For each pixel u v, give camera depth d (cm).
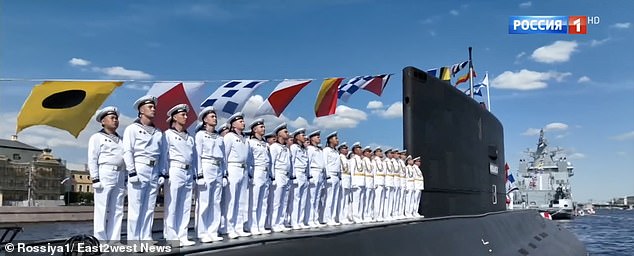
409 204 1141
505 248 1252
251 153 779
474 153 1295
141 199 584
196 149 660
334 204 988
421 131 1073
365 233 741
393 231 809
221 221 741
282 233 734
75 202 2962
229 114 819
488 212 1410
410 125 1054
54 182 3025
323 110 1009
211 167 672
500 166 1584
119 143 580
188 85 700
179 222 625
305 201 902
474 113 1305
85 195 3003
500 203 1580
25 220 2241
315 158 930
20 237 1048
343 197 1022
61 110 564
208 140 673
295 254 589
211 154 674
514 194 5966
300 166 882
